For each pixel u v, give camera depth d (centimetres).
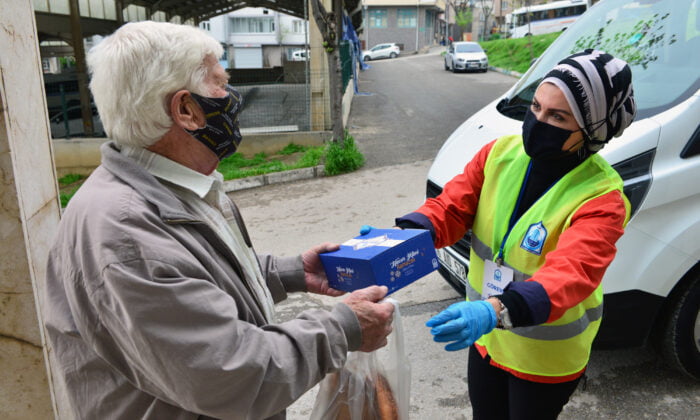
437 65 3006
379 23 5359
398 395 170
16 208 200
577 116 151
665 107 276
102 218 118
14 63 200
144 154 132
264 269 174
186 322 114
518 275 170
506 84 1919
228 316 119
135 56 124
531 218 167
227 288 131
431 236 184
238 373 115
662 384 295
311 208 661
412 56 4278
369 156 911
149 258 115
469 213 192
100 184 127
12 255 204
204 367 113
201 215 136
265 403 121
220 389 115
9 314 211
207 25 4709
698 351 279
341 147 838
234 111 139
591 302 176
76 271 120
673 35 322
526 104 353
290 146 1084
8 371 219
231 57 4853
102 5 2027
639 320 268
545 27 3419
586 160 164
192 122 132
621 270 258
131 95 124
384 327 140
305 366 125
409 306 401
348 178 787
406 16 5331
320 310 137
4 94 192
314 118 1114
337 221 604
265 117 1180
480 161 191
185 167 136
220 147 138
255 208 682
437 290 423
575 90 150
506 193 176
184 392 115
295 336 126
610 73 150
